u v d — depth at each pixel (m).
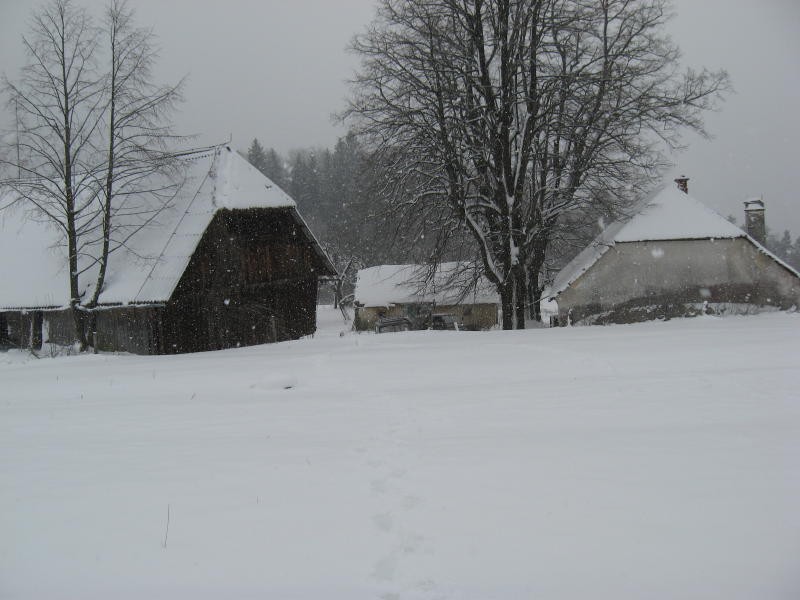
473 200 25.72
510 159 23.25
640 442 5.66
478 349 13.73
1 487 5.40
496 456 5.48
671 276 27.31
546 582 3.49
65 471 5.78
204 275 25.30
